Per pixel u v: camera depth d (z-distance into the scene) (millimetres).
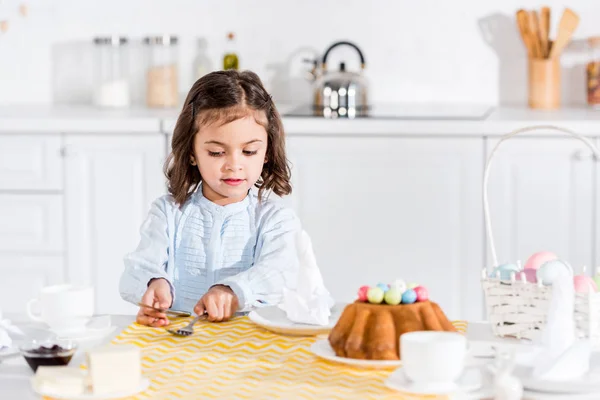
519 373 1360
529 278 1594
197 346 1535
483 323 1689
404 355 1298
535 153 3268
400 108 3725
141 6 4066
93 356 1289
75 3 4090
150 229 1997
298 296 1621
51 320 1635
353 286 3408
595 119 3271
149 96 3961
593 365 1404
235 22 4031
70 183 3492
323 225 3383
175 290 2020
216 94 1883
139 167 3461
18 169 3508
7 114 3578
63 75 4145
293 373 1381
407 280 3381
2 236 3545
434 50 3967
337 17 3988
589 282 1547
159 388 1322
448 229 3336
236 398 1273
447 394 1270
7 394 1322
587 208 3270
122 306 3543
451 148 3293
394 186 3336
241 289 1808
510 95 3955
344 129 3316
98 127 3449
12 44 4133
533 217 3297
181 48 4066
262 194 2084
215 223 2020
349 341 1411
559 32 3721
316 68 3830
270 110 1999
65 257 3539
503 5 3910
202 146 1911
